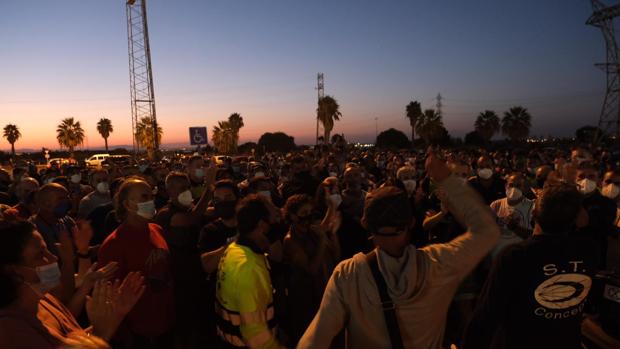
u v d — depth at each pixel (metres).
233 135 71.88
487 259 4.09
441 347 1.52
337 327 1.48
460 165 6.13
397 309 1.39
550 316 1.88
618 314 2.62
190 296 3.41
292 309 3.25
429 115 60.50
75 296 2.17
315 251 3.25
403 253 1.47
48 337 1.52
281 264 3.31
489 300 1.96
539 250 1.87
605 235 4.13
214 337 3.32
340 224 4.24
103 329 1.85
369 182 7.41
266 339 2.06
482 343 1.98
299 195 3.29
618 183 5.09
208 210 4.16
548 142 48.97
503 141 62.25
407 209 1.46
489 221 1.52
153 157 25.41
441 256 1.46
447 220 4.41
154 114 27.42
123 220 2.95
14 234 1.64
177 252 3.50
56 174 8.93
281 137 69.12
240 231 2.27
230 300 2.13
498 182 5.93
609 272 2.83
